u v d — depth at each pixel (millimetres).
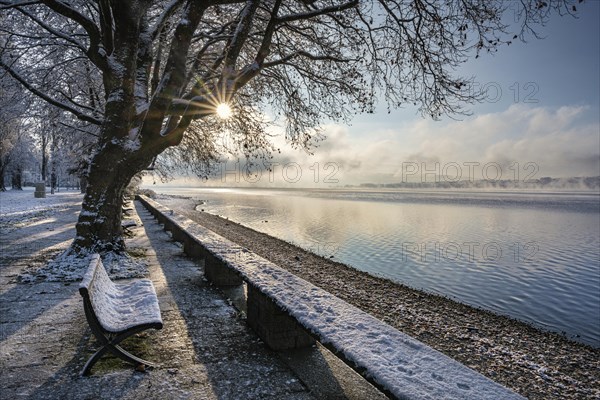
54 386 2982
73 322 4402
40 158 62812
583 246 20719
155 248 9570
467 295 10953
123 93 7227
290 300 3375
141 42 8297
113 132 7301
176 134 7777
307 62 10852
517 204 80125
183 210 37594
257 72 7812
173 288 5953
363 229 27078
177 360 3490
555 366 5543
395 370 2082
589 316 9195
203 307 5070
